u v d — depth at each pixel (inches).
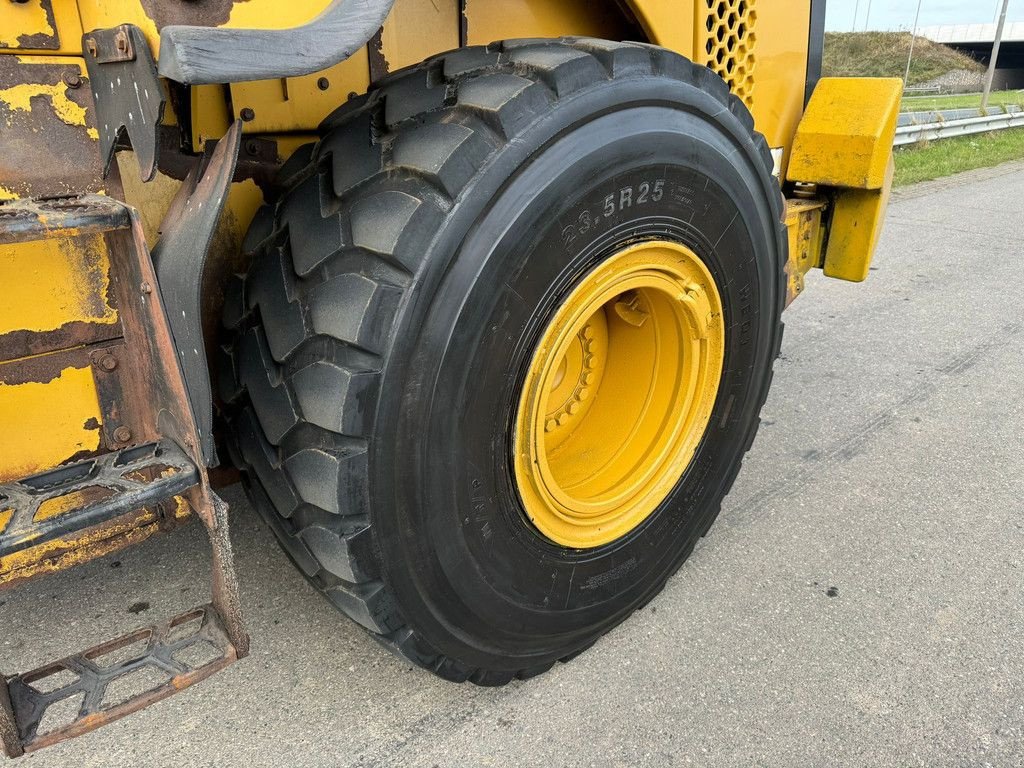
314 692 75.3
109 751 68.9
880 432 127.1
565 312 62.3
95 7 48.3
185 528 99.0
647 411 81.0
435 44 74.9
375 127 58.8
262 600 86.6
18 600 86.5
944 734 71.2
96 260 54.2
